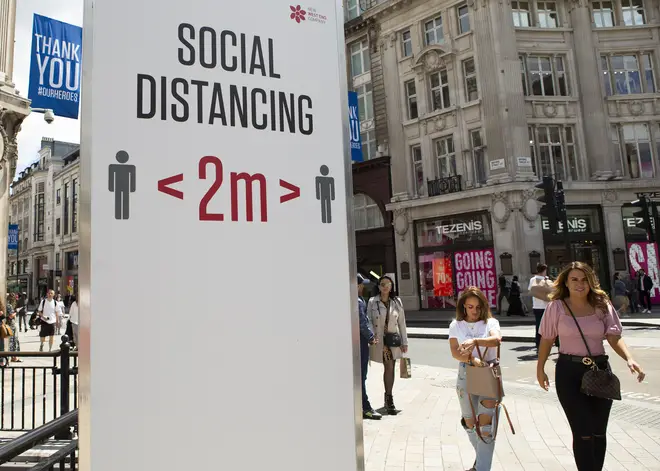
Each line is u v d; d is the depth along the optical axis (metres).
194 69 1.66
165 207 1.57
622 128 22.25
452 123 23.02
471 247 22.12
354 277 1.85
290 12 1.85
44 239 54.59
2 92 12.02
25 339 19.48
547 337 3.80
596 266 21.33
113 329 1.47
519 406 6.54
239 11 1.76
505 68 21.48
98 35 1.54
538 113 21.88
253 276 1.66
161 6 1.64
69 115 11.73
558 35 22.48
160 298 1.53
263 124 1.75
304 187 1.79
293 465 1.65
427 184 23.81
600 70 22.31
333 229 1.83
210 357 1.57
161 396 1.50
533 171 21.52
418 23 24.59
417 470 4.29
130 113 1.56
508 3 22.02
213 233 1.62
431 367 10.13
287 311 1.70
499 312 19.89
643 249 21.48
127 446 1.45
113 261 1.49
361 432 1.78
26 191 60.44
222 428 1.56
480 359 3.92
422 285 23.95
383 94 26.30
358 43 28.23
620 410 6.24
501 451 4.75
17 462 3.31
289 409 1.66
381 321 6.38
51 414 6.42
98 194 1.50
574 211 21.36
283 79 1.81
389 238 25.42
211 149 1.65
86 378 1.42
